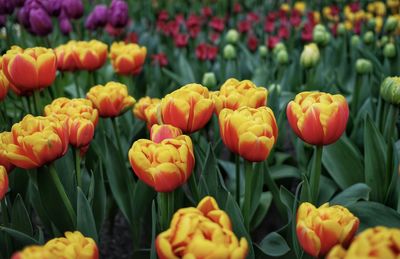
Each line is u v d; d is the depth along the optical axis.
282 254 0.88
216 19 2.24
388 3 2.55
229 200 0.81
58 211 0.92
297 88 1.63
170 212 0.81
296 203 0.86
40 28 1.37
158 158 0.75
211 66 1.93
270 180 1.07
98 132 1.18
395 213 0.92
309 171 1.10
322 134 0.81
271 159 1.23
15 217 0.90
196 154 1.02
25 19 1.40
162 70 1.78
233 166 1.20
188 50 2.19
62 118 0.89
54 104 0.97
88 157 1.12
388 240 0.60
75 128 0.88
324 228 0.68
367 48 1.96
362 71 1.35
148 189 1.03
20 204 0.90
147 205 1.05
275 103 1.18
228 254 0.63
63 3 1.57
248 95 0.88
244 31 2.34
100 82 1.75
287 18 2.79
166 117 0.84
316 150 0.86
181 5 3.17
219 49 2.22
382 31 2.39
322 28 1.65
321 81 1.55
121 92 1.03
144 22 2.94
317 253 0.69
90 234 0.86
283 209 1.08
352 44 2.01
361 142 1.23
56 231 0.97
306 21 2.77
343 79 1.82
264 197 1.17
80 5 1.58
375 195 1.04
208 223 0.63
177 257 0.64
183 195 0.99
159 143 0.77
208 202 0.67
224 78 1.69
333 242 0.68
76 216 0.91
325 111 0.79
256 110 0.80
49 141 0.80
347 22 2.49
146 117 1.07
